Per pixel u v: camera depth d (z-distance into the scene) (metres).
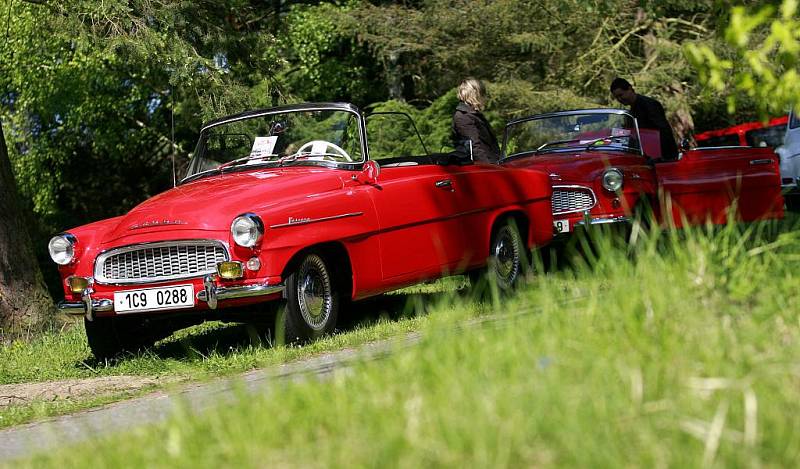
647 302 5.50
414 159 12.70
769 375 4.49
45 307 16.48
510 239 13.02
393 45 33.62
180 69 20.38
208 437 4.64
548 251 15.12
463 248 12.09
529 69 33.50
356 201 10.85
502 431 3.98
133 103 37.41
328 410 4.66
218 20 21.59
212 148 12.26
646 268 5.98
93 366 11.30
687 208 15.28
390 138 13.45
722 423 3.93
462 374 4.79
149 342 11.69
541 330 5.57
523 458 3.84
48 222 39.25
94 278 10.55
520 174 13.26
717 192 15.44
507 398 4.34
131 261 10.42
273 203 10.26
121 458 4.57
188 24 20.67
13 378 11.14
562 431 3.93
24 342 15.32
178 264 10.23
